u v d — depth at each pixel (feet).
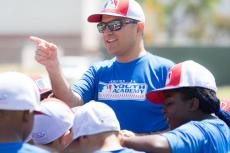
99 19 35.60
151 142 27.09
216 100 29.22
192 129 27.76
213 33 289.33
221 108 33.01
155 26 267.59
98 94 35.63
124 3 35.12
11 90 24.45
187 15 279.49
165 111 29.89
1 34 327.88
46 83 33.78
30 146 24.47
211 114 29.78
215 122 28.86
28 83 25.02
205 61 185.37
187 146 27.22
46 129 29.09
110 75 35.50
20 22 331.16
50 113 29.17
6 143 24.17
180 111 29.04
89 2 317.83
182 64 29.60
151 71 34.88
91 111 26.25
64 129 29.25
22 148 24.23
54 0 330.95
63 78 33.42
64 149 27.66
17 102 24.34
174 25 277.44
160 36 270.26
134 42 35.14
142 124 34.42
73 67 136.26
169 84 29.37
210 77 29.50
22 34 329.31
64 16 329.93
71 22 328.49
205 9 280.51
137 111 34.45
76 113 26.68
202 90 28.89
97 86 35.88
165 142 27.04
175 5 271.49
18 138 24.43
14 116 24.34
